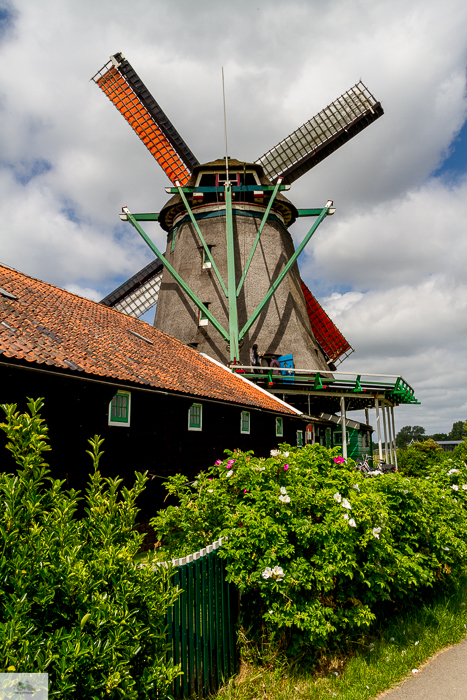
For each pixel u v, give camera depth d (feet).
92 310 49.19
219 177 92.68
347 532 16.81
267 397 63.10
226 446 47.85
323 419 81.66
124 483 32.42
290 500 16.76
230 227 83.35
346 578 17.38
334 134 103.04
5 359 24.02
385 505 20.59
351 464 20.74
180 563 14.55
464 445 102.73
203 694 14.66
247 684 15.21
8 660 7.96
